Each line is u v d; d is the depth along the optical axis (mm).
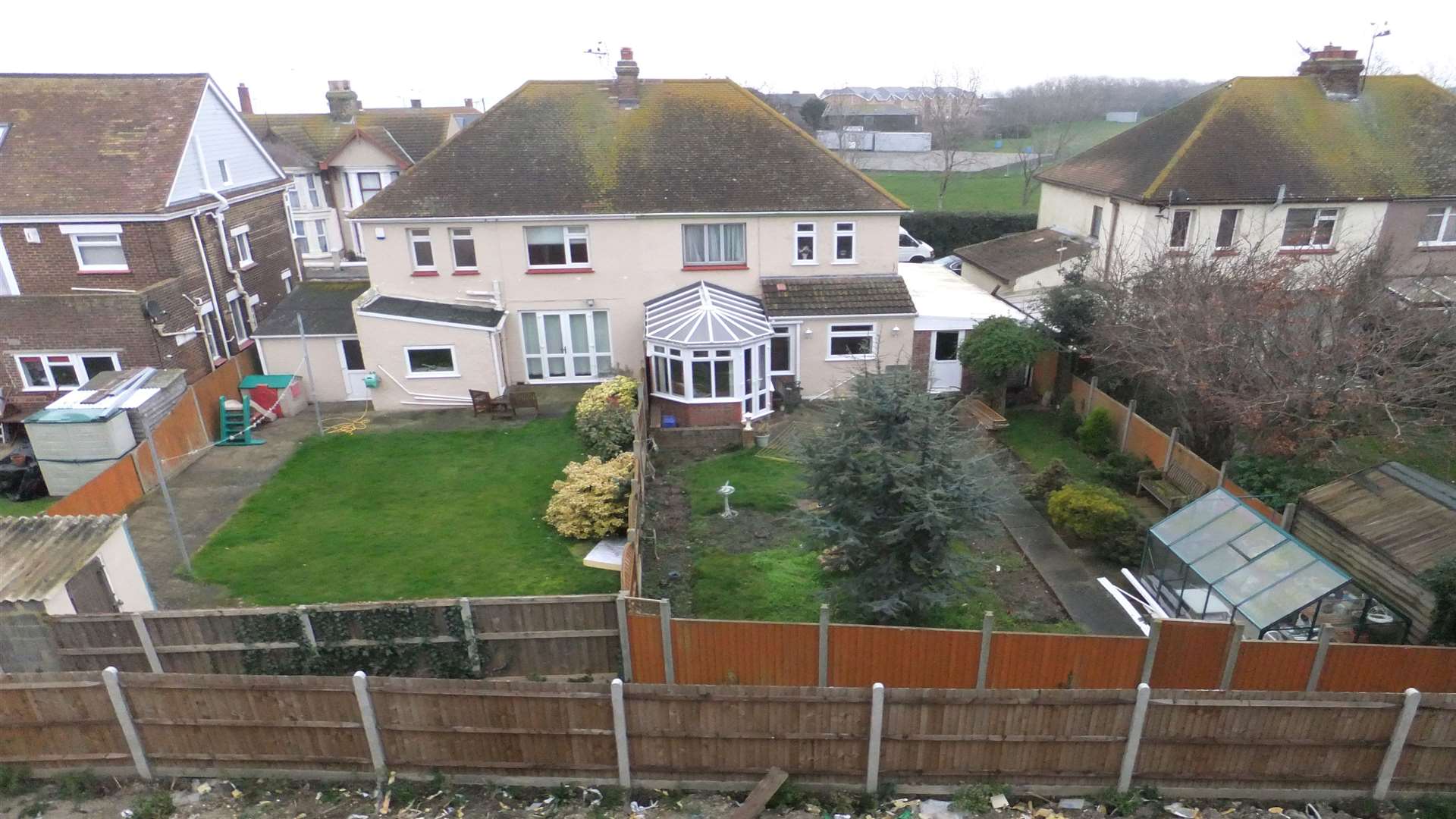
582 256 24531
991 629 10930
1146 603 14109
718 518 17438
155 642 11398
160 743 9711
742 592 14586
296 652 11531
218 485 19125
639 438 17875
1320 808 9391
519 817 9375
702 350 21500
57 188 22438
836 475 12289
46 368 21875
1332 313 17359
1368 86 27547
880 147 78000
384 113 46188
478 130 24750
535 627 11656
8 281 22812
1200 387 16469
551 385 25672
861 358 23531
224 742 9672
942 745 9312
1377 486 13805
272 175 29484
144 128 23812
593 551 15781
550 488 18656
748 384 22500
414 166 24172
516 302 24672
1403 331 16938
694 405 22094
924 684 11117
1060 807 9430
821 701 9086
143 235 22500
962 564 12500
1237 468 16297
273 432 22438
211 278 24797
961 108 69312
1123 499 17156
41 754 9750
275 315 24797
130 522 17328
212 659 11570
